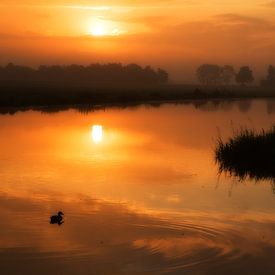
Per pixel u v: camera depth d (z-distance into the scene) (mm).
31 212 19578
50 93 102812
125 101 106688
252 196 23109
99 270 14102
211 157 33625
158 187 24453
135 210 20141
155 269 14289
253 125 56219
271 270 14227
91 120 60406
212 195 23156
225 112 78500
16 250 15516
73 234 16969
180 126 55250
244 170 29484
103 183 25141
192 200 22094
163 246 15977
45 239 16422
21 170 28141
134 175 27234
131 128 52438
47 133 46250
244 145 32438
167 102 108500
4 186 24188
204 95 136250
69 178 26125
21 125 52688
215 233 17453
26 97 87562
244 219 19109
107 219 18719
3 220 18469
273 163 31078
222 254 15461
